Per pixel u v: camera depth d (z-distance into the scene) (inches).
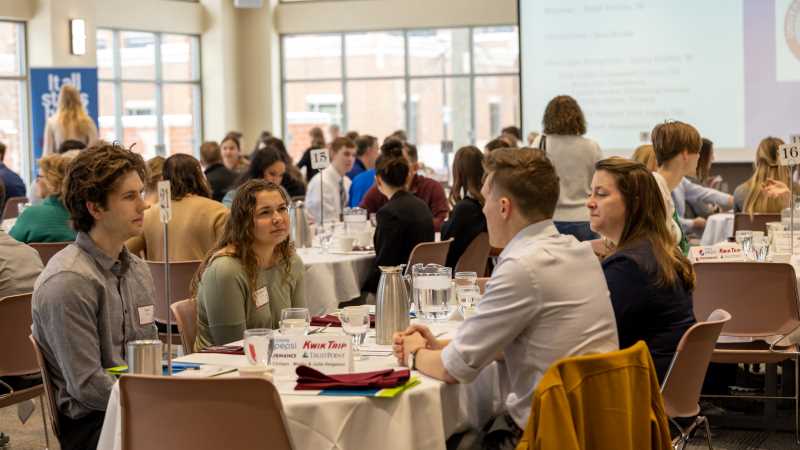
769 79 434.3
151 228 208.2
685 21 443.2
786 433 186.5
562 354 103.1
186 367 112.2
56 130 392.5
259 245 140.1
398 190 234.7
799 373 189.6
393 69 631.2
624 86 451.5
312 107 649.6
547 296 103.0
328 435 97.3
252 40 636.1
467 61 617.6
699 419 130.0
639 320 120.0
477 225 242.1
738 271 169.8
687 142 183.8
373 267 233.8
